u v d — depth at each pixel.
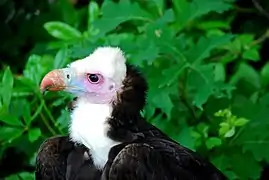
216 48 10.84
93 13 10.83
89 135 8.20
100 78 8.32
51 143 8.53
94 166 8.23
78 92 8.35
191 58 10.14
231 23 11.97
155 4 10.95
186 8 10.49
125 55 9.11
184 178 8.13
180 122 10.30
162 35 10.14
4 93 9.89
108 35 10.49
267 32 11.65
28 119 10.09
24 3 12.23
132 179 8.00
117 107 8.27
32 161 10.39
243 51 10.97
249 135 10.20
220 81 10.10
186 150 8.35
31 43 12.19
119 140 8.20
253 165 10.18
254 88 10.98
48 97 10.41
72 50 10.09
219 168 10.11
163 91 9.96
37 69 10.27
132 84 8.32
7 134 10.05
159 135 8.47
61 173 8.47
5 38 12.20
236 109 10.45
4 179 10.97
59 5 12.02
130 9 10.42
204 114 10.45
